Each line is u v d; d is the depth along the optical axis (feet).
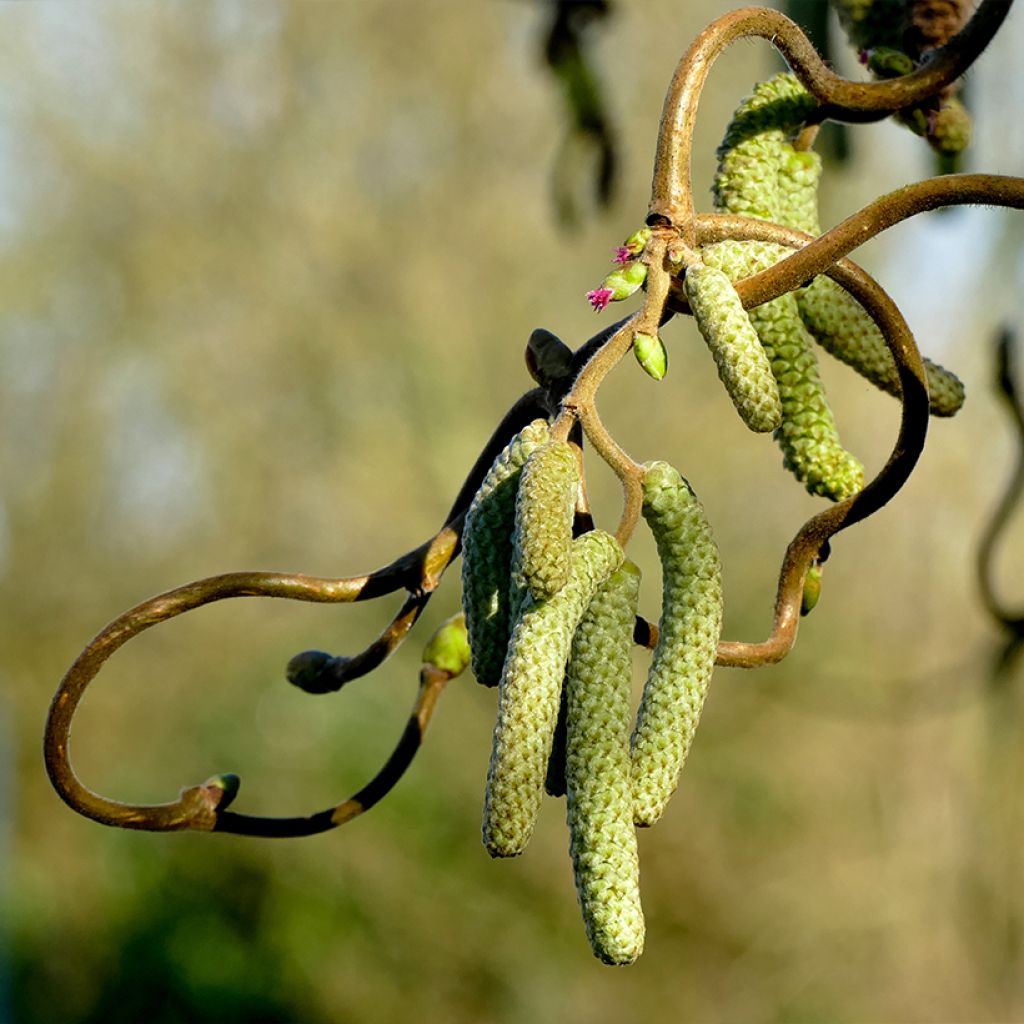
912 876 42.78
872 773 43.80
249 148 60.23
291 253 59.16
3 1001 45.39
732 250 6.70
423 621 46.34
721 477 46.75
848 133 13.61
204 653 53.31
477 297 55.67
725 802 45.73
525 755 5.80
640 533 42.63
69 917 46.96
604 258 52.42
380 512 54.70
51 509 59.77
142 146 60.64
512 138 57.11
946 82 7.92
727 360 6.17
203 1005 42.91
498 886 44.91
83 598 59.06
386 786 8.59
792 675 44.57
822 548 7.73
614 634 6.32
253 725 46.34
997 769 39.22
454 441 54.60
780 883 44.50
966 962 41.70
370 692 46.06
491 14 57.88
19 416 60.18
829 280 7.59
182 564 58.85
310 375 57.41
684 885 45.85
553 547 5.71
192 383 58.90
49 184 61.05
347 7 58.90
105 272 60.70
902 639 43.06
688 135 6.74
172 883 44.62
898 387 7.68
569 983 44.52
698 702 6.51
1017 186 6.69
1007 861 40.14
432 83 58.18
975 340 37.40
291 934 43.57
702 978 45.11
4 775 49.39
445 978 44.14
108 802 7.93
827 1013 43.34
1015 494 13.58
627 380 47.11
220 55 60.75
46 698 58.18
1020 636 14.08
